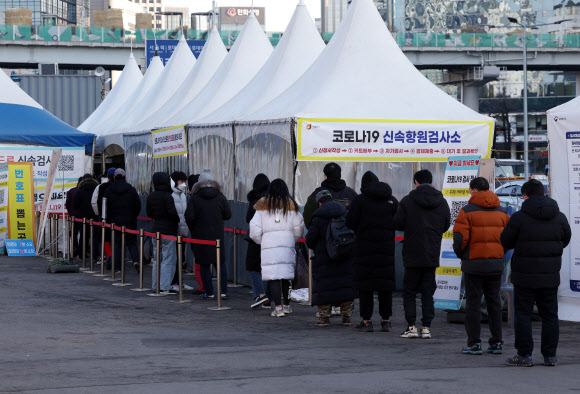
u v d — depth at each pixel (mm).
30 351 9828
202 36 67312
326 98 15531
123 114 29656
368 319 11547
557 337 9117
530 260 8992
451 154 15461
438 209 10773
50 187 22234
